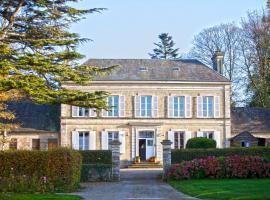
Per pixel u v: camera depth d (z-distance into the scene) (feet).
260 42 165.78
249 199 54.90
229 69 184.55
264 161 95.40
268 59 162.61
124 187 83.51
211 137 147.23
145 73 148.15
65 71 57.26
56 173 77.30
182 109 147.23
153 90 146.61
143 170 128.26
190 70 151.12
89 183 95.30
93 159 118.93
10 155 78.33
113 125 145.28
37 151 78.89
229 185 75.72
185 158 110.11
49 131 145.18
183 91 147.33
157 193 70.33
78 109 144.87
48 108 152.97
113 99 145.59
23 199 56.90
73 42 59.00
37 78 54.75
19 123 137.69
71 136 143.95
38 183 73.36
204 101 148.05
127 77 145.89
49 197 59.36
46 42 57.82
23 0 59.82
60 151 78.28
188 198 61.93
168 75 148.25
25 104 153.38
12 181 72.43
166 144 101.24
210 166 94.73
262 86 165.58
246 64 177.99
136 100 145.79
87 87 142.51
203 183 82.69
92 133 144.46
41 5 60.29
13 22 60.95
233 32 184.14
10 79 53.06
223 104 148.25
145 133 146.41
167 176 98.07
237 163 94.12
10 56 56.54
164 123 146.10
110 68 62.90
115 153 102.06
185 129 146.51
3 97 90.02
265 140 151.23
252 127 152.25
